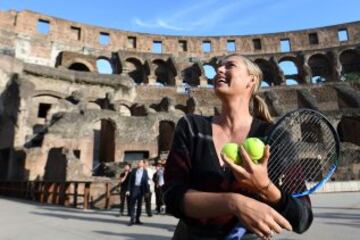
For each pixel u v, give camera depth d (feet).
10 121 111.34
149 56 194.70
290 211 5.74
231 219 6.31
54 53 179.32
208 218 6.32
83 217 37.14
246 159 5.30
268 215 5.32
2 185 88.63
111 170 84.02
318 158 6.79
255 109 8.22
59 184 56.65
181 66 200.75
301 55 195.11
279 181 6.33
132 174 33.14
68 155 66.18
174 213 6.45
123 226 30.14
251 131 7.26
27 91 111.86
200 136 7.15
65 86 144.05
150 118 114.52
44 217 36.70
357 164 96.94
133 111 151.23
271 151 6.45
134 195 32.24
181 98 164.76
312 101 152.15
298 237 21.95
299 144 6.75
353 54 194.08
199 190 6.69
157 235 25.12
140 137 110.63
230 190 6.32
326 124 7.00
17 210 44.27
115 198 53.11
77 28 191.42
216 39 212.64
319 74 199.11
